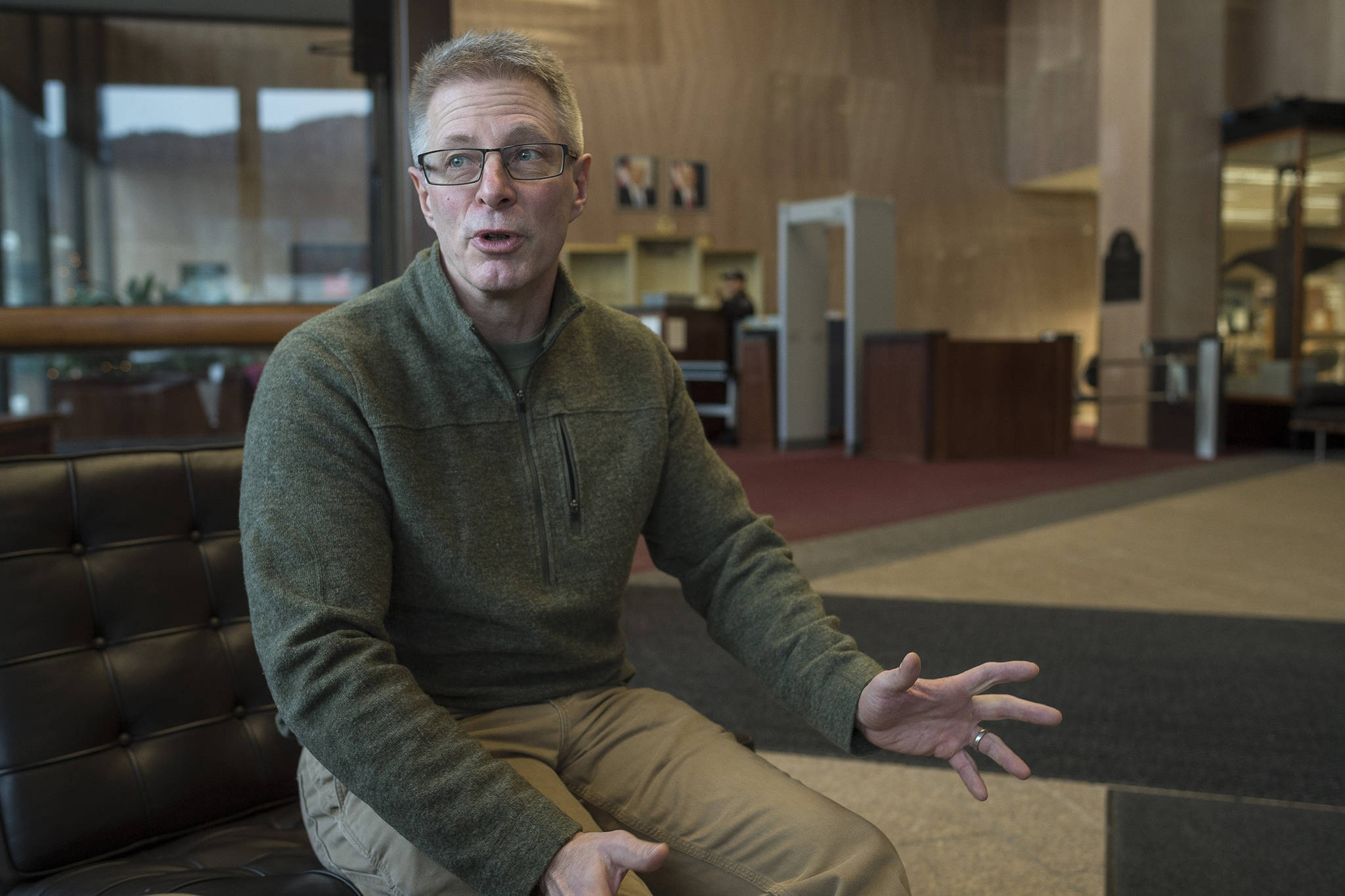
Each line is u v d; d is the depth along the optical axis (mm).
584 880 858
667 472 1282
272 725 1336
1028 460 7902
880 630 3273
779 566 1236
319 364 1070
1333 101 8258
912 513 5508
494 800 904
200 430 4508
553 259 1129
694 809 1087
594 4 11250
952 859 1846
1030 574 4094
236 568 1353
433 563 1099
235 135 8320
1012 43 12797
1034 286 13172
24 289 8445
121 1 5531
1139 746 2352
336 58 8156
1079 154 11984
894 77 12391
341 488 1035
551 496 1161
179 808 1242
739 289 9125
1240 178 8711
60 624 1196
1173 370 8547
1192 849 1869
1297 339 8523
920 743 1088
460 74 1094
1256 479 6809
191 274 8500
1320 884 1737
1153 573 4105
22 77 8156
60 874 1146
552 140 1105
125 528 1273
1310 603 3625
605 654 1234
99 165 8391
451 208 1102
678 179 11547
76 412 4555
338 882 1082
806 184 12062
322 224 8453
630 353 1271
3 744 1138
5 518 1179
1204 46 8742
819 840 1010
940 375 7711
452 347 1127
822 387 8883
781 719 2518
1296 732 2426
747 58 11773
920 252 12648
